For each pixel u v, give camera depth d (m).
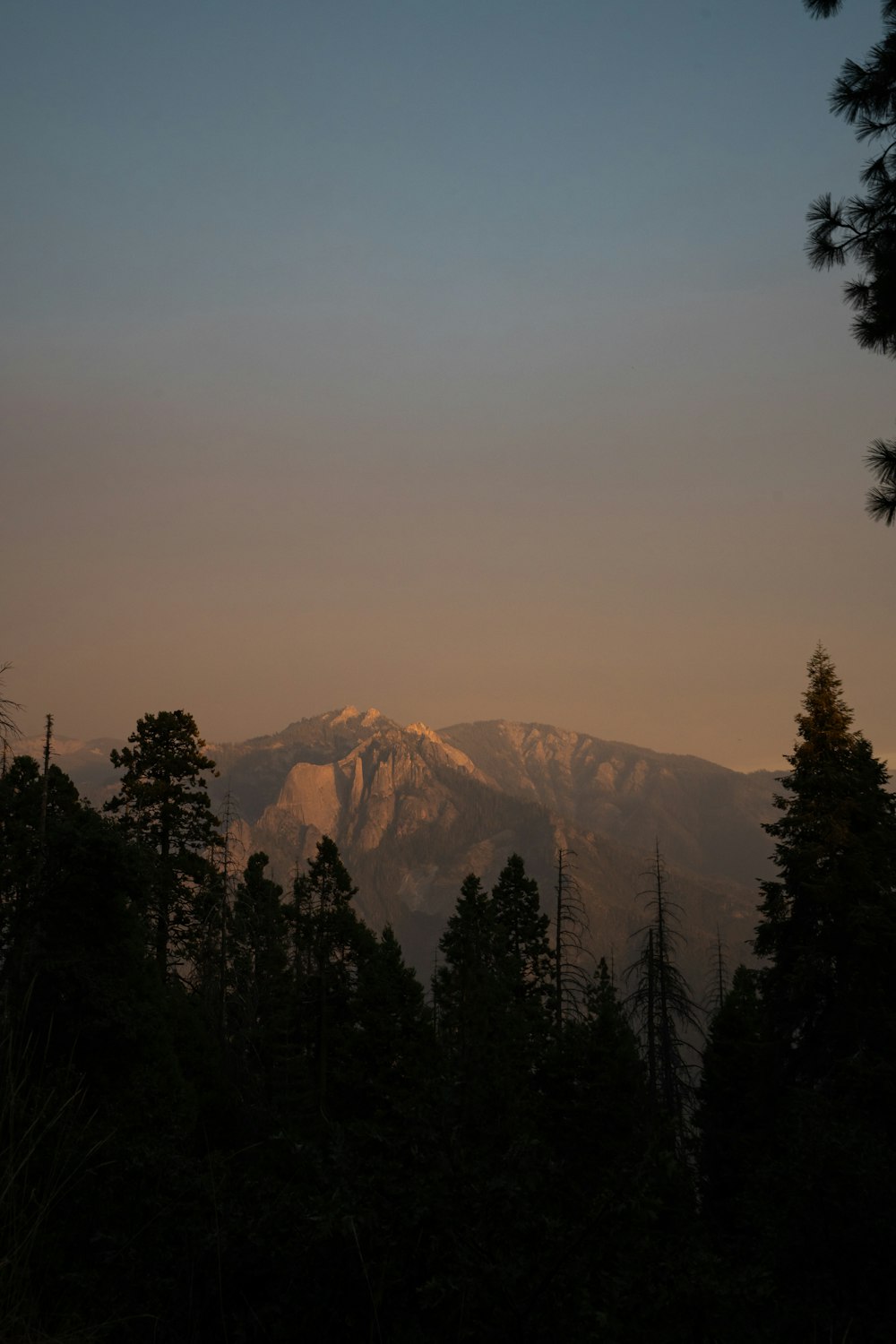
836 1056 23.69
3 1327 4.32
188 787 34.97
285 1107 31.86
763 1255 8.27
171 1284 4.86
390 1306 4.93
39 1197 4.95
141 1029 17.62
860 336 9.28
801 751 26.05
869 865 24.20
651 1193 5.08
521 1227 4.97
